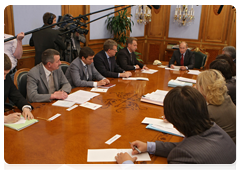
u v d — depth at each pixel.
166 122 1.60
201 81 1.45
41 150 1.22
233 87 1.93
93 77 3.09
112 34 5.95
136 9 6.39
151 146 1.20
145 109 1.88
